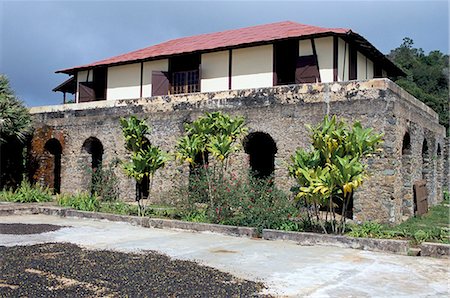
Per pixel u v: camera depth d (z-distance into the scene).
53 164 21.69
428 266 8.06
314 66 16.67
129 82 21.44
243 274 7.25
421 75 49.22
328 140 10.01
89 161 20.25
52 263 7.77
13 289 6.21
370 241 9.58
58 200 16.70
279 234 10.59
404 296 6.20
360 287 6.58
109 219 13.75
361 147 9.96
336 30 16.45
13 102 20.77
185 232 11.80
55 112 20.91
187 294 6.05
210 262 8.13
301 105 14.73
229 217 12.15
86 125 19.86
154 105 18.03
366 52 18.94
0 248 9.14
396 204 13.16
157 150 14.03
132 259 8.20
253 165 20.77
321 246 9.95
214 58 19.00
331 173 9.89
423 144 17.92
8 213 15.02
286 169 14.78
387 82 13.30
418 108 16.59
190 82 19.95
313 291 6.32
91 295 5.97
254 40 17.86
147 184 20.45
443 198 22.91
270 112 15.29
